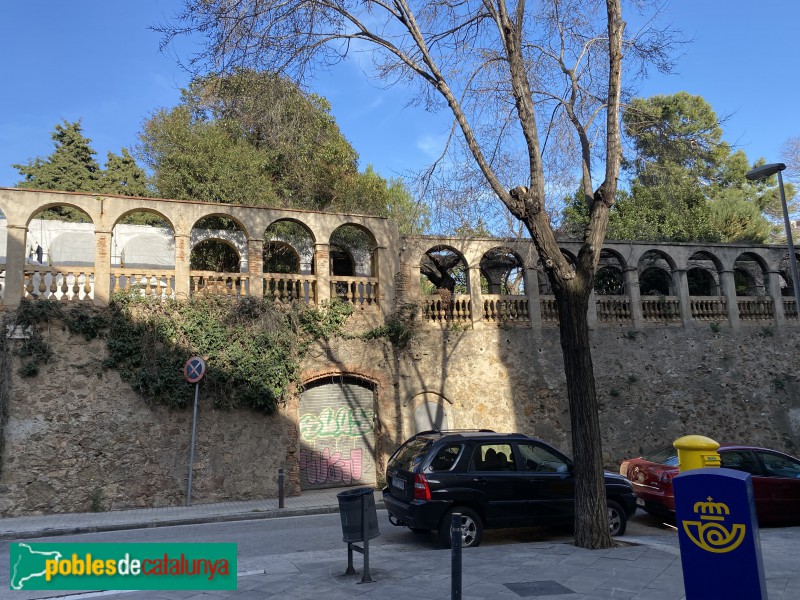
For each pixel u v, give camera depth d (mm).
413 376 17359
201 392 14680
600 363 19359
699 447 7734
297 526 11531
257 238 16141
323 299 16547
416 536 10203
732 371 20625
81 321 13984
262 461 14977
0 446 13031
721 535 4484
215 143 22031
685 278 20906
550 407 18547
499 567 7465
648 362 19828
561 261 9406
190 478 13773
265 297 16062
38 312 13664
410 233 17938
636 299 20188
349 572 7301
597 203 9617
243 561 8273
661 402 19625
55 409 13570
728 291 21312
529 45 12055
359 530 7176
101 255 14555
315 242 16844
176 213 15414
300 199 24781
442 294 18359
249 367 15016
